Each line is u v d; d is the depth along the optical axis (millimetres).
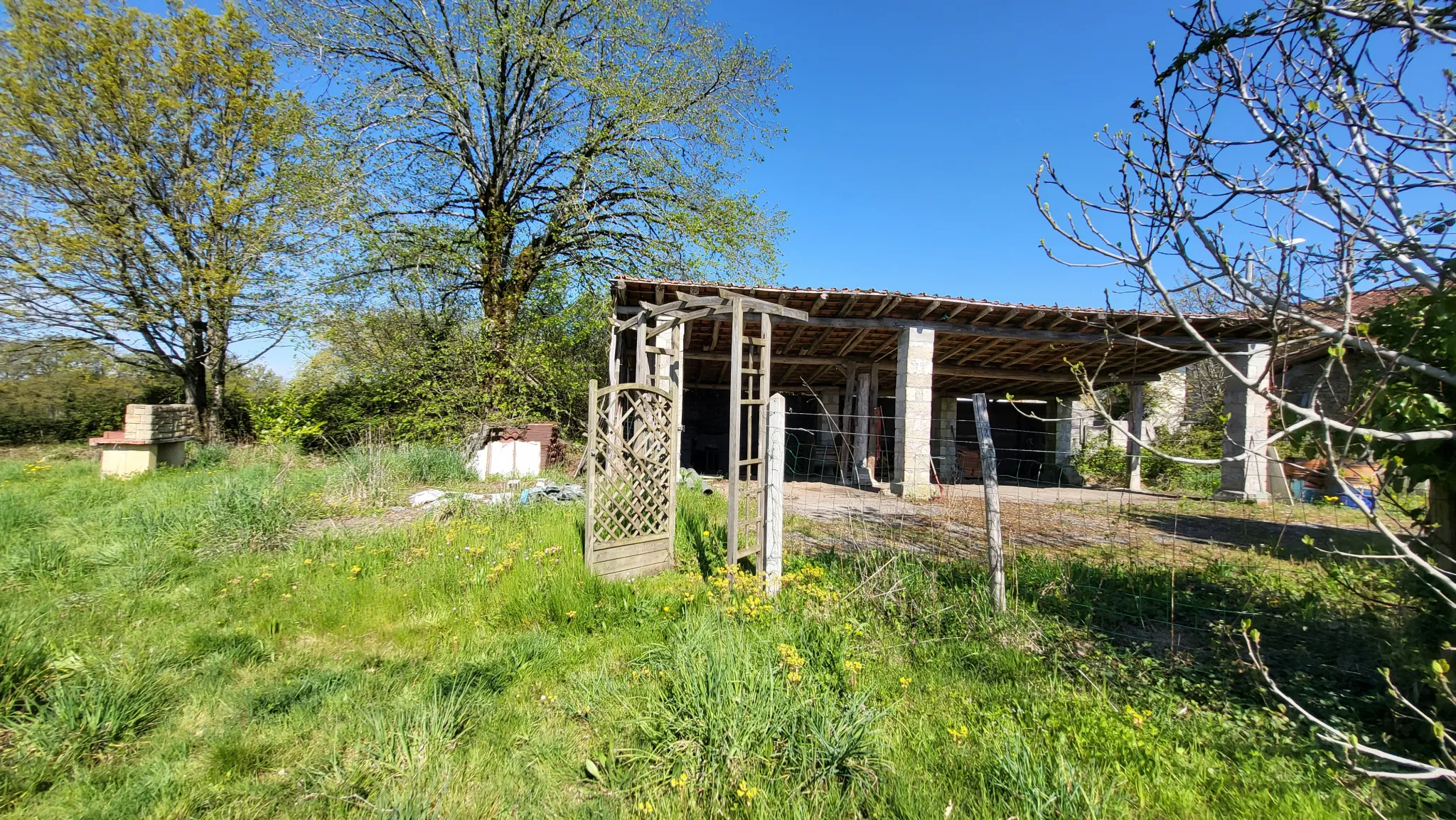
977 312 9461
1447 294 1929
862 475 12891
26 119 11250
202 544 4895
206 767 2182
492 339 12023
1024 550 5590
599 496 4273
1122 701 2744
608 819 1914
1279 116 1789
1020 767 2039
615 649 3172
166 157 12484
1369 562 4293
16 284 11703
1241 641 3373
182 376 13484
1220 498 10648
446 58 12297
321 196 11477
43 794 2016
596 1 12336
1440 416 2031
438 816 1936
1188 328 1818
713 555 4895
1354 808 2016
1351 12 1655
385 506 6996
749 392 4855
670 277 13867
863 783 2084
